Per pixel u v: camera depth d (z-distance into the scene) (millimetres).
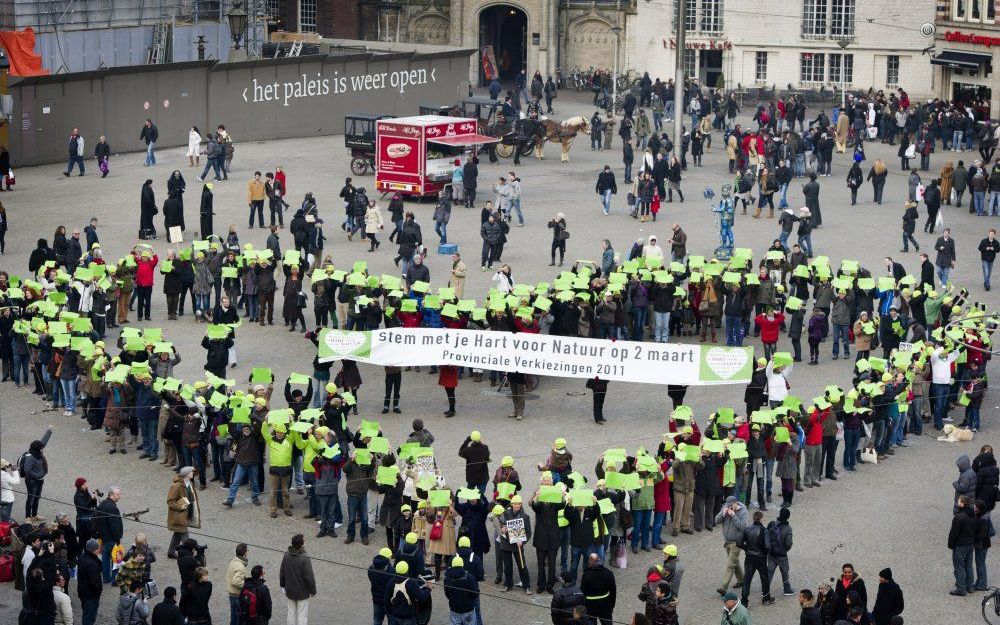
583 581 75875
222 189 178875
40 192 175500
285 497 90438
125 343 102875
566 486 84375
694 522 89688
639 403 110000
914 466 101188
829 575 84875
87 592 75562
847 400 98438
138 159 198875
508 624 78312
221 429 92812
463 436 102250
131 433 101750
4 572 83125
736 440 89875
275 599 81062
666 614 72875
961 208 174250
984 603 79500
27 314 113125
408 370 116562
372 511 90812
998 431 107875
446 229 155625
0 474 86375
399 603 73688
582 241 154375
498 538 81375
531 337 104500
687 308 122625
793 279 122500
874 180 174000
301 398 96000
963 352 107000
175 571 83438
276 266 134875
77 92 195750
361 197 152000
